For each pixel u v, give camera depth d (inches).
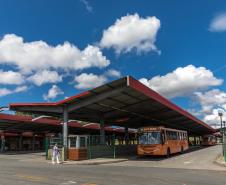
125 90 1145.4
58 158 1151.0
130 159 1318.9
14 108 1337.4
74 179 609.6
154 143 1333.7
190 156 1425.9
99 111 1494.8
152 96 1244.5
